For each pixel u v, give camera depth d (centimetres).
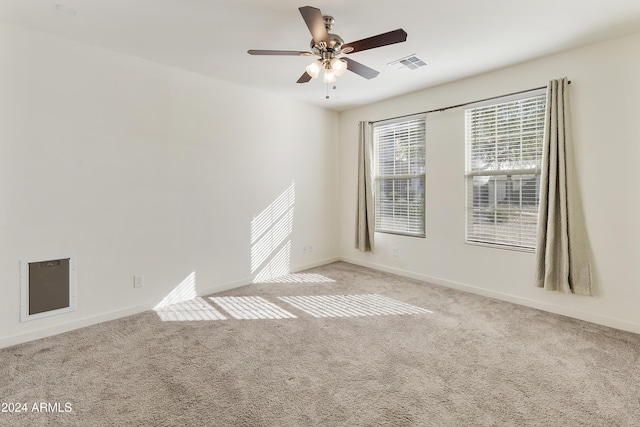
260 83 381
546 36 264
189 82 343
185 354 236
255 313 316
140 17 234
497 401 184
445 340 258
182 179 342
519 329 277
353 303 343
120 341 256
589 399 185
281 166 441
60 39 264
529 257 326
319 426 165
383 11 226
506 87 334
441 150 396
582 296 293
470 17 235
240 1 212
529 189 327
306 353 239
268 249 429
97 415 172
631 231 267
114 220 297
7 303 246
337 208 532
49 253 264
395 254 455
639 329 265
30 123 252
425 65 325
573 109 291
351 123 507
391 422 167
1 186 242
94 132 283
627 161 266
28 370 214
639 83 258
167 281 335
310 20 191
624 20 239
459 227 384
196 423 166
